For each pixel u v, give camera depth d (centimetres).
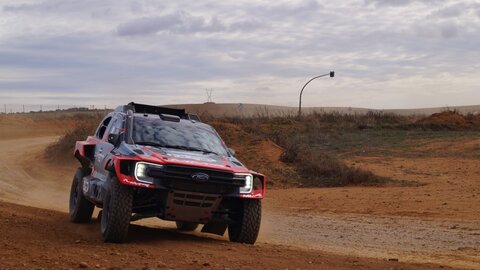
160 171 917
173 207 933
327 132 4397
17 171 2738
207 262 756
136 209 964
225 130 3341
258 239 1227
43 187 2269
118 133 1065
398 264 834
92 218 1295
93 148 1189
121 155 967
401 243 1173
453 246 1127
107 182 978
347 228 1399
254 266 750
